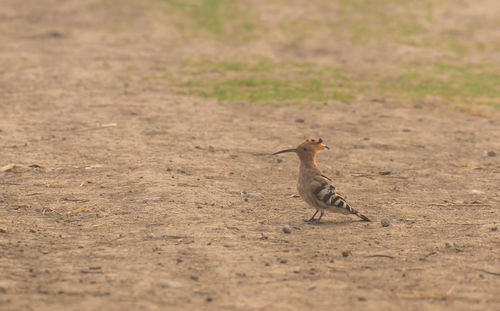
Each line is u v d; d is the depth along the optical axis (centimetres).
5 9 11244
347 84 6638
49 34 9312
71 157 3753
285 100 5809
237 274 2027
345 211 2623
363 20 11094
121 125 4669
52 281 1936
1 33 9394
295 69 7481
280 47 9119
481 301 1812
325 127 4872
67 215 2703
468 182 3450
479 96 6175
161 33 9794
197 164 3675
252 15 11350
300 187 2659
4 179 3262
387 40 9556
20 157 3719
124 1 12038
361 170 3703
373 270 2083
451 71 7569
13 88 5997
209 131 4600
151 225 2564
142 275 2000
